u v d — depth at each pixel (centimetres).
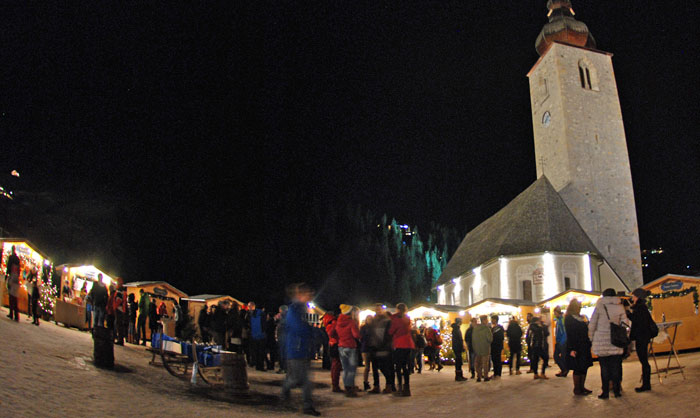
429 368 2558
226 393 1236
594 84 5162
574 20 5412
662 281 2342
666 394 1065
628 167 4956
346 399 1345
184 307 2869
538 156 5366
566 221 4034
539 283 3681
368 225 13100
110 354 1304
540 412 1021
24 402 809
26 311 2108
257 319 1905
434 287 5712
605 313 1113
